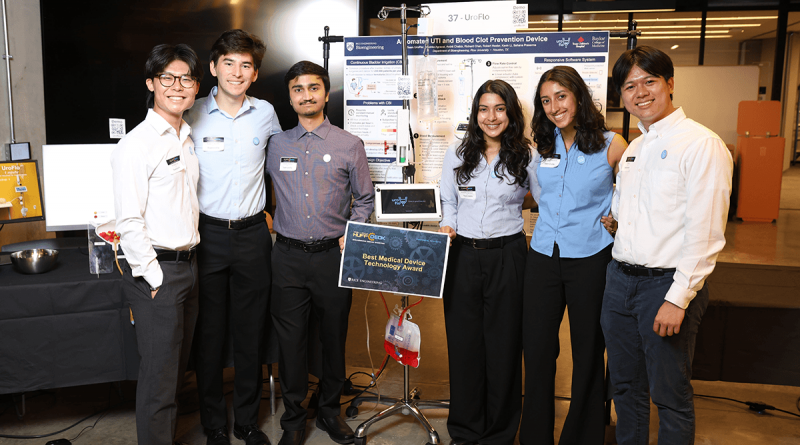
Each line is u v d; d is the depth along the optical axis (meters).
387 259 2.25
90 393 2.95
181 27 3.92
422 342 3.82
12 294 2.18
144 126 2.00
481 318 2.36
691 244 1.71
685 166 1.74
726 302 2.52
